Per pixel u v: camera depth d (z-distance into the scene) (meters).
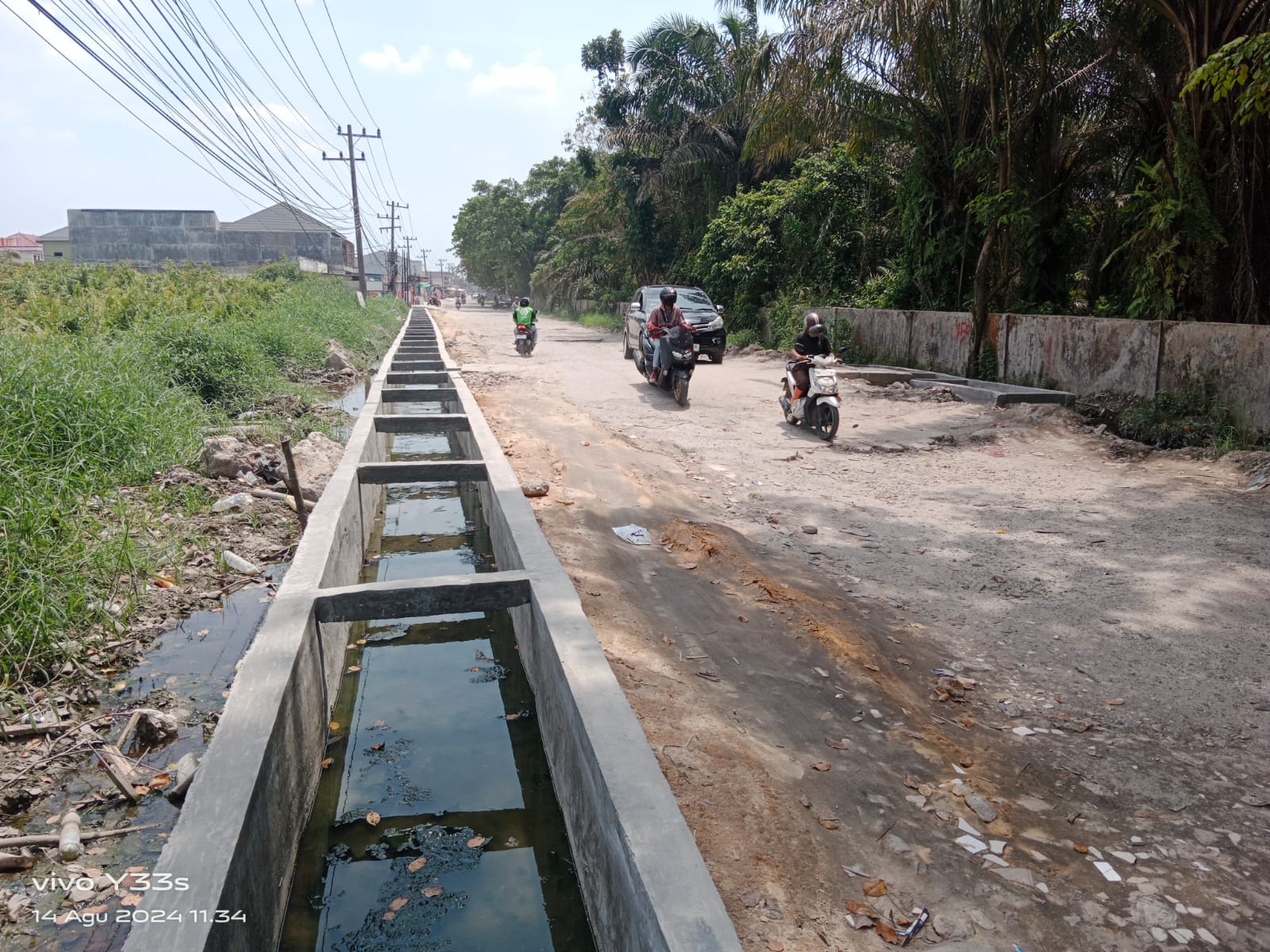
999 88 14.05
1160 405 10.40
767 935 2.56
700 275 25.33
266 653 3.71
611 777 2.87
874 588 5.66
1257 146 10.38
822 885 2.81
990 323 14.04
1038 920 2.69
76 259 57.91
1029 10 12.19
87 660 4.83
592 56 28.61
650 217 30.73
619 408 12.61
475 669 5.18
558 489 7.64
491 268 75.19
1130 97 13.36
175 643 5.17
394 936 3.05
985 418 11.47
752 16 25.22
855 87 15.05
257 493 8.00
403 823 3.70
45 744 4.05
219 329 14.02
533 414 11.83
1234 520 7.05
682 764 3.39
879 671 4.42
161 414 9.04
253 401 12.54
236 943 2.52
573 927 3.10
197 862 2.47
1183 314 11.41
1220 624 5.02
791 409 11.07
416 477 7.46
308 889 3.31
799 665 4.42
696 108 26.44
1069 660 4.59
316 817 3.75
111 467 7.68
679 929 2.20
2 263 22.34
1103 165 15.63
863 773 3.49
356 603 4.46
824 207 20.41
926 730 3.87
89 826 3.51
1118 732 3.86
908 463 9.36
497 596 4.70
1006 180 13.80
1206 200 10.71
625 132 28.08
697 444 10.10
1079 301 17.02
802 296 20.88
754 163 25.94
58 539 5.60
